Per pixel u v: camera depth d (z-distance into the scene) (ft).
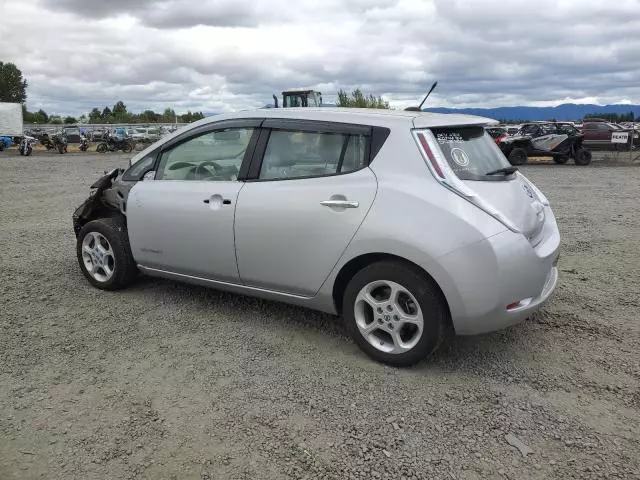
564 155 69.77
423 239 10.85
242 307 15.34
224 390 10.94
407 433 9.55
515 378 11.44
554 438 9.43
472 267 10.62
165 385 11.14
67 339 13.25
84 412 10.14
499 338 13.41
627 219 28.78
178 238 14.42
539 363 12.12
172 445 9.20
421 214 11.00
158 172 15.34
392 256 11.56
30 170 63.26
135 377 11.45
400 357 11.65
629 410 10.29
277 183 12.91
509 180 12.19
